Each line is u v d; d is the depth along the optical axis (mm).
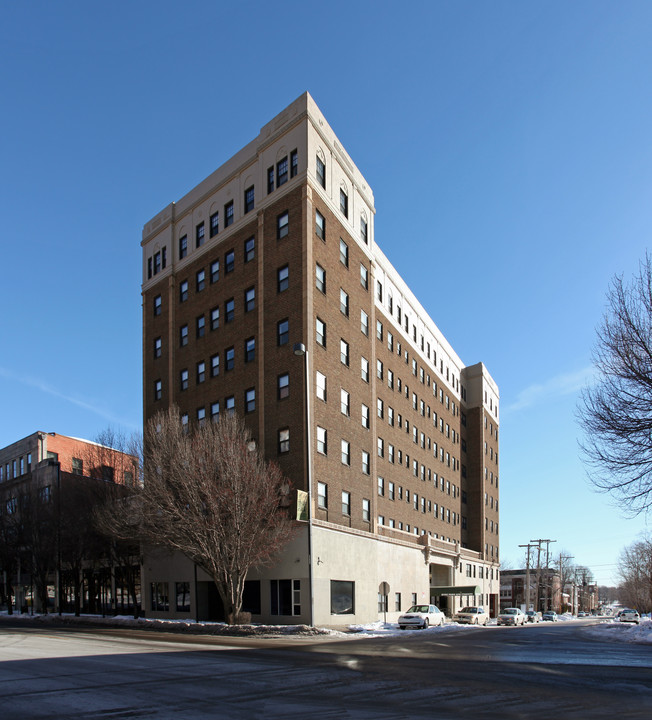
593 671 13734
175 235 44562
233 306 38469
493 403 79062
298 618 30531
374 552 38531
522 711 8992
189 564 36344
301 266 34469
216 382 38594
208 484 27016
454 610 57562
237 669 13086
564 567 144250
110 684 10844
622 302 20938
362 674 12727
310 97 36594
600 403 21344
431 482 57344
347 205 40312
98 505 36969
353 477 37312
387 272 49562
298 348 29984
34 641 19453
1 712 8461
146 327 45531
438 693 10523
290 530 30000
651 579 76562
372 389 41250
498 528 76500
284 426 33625
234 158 40719
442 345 64938
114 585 43062
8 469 63281
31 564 45125
